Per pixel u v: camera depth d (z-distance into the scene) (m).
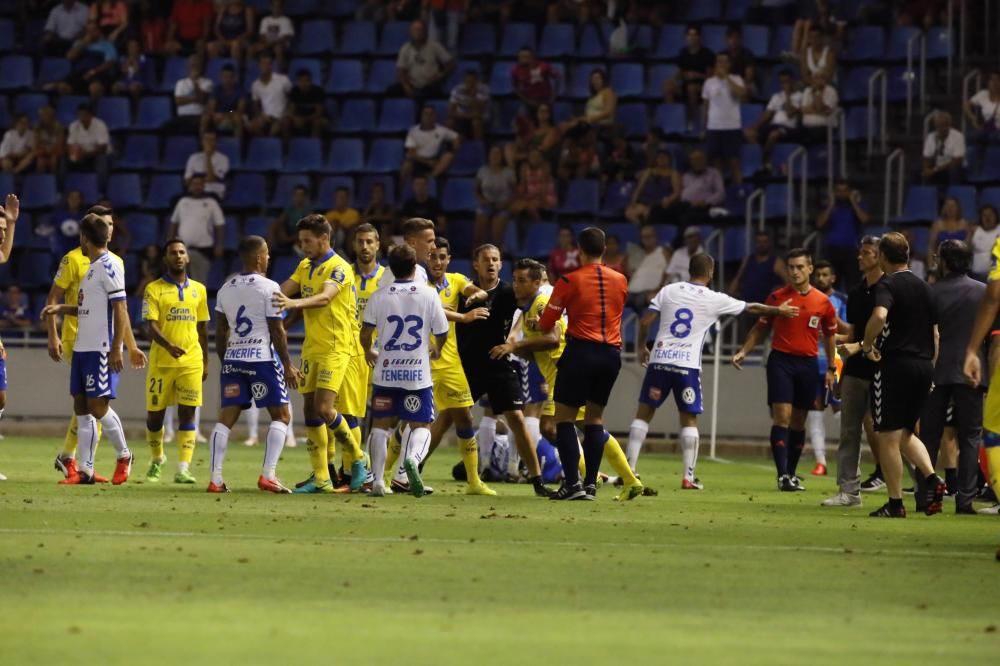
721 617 22.36
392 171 89.50
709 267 49.47
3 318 81.81
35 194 89.31
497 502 40.25
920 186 81.62
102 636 19.78
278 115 91.81
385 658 18.78
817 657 19.48
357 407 43.38
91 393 43.38
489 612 22.25
